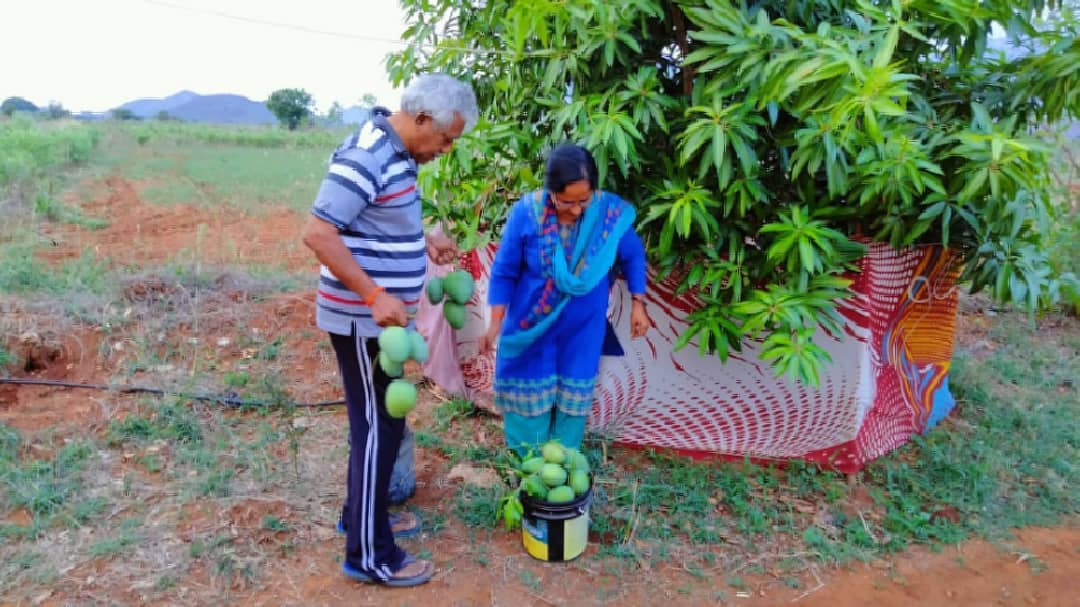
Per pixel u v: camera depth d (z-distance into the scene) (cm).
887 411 387
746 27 285
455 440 399
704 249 329
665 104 316
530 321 309
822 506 344
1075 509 352
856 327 344
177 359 463
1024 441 412
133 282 550
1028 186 288
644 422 389
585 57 323
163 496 325
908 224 337
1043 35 339
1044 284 343
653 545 312
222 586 273
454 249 316
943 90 365
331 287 257
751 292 330
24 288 541
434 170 401
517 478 322
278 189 1323
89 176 1373
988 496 355
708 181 330
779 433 375
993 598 291
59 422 384
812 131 283
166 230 934
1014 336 577
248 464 356
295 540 303
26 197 963
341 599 272
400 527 311
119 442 368
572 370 321
